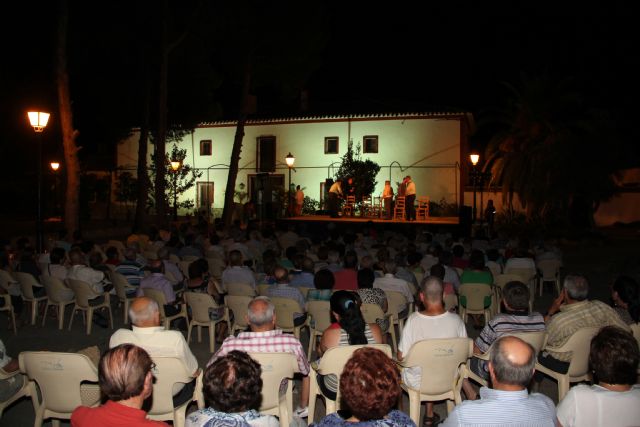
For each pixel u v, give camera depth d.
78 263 8.09
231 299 6.87
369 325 4.75
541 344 4.84
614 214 27.19
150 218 26.05
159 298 7.27
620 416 2.96
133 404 2.67
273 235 14.35
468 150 27.88
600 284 12.22
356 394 2.50
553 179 20.50
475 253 8.24
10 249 9.87
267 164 28.31
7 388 4.39
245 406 2.64
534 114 22.69
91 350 4.91
